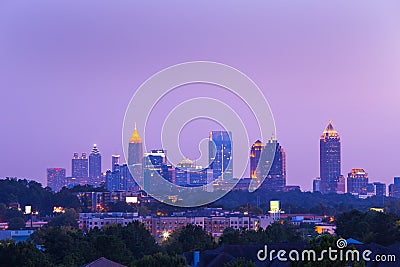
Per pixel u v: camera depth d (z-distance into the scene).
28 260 181.62
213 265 157.12
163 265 177.12
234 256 162.75
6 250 184.25
